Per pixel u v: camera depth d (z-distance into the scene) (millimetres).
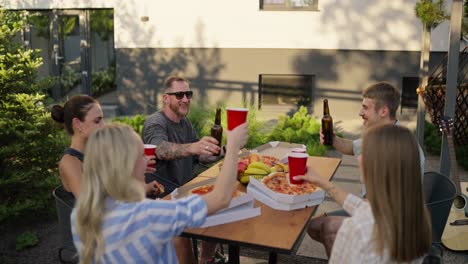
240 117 2158
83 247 1771
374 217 1852
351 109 9766
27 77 4727
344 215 2979
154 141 3381
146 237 1744
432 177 3127
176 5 9797
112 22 11141
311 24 9578
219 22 9758
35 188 4488
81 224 1762
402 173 1821
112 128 1820
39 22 10500
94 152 1776
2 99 4531
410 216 1823
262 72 9836
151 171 2906
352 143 3521
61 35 10562
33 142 4441
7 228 4492
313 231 2699
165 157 3230
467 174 6117
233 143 1973
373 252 1827
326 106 3459
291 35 9656
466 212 3895
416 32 9359
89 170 1785
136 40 10008
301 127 7914
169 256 1882
